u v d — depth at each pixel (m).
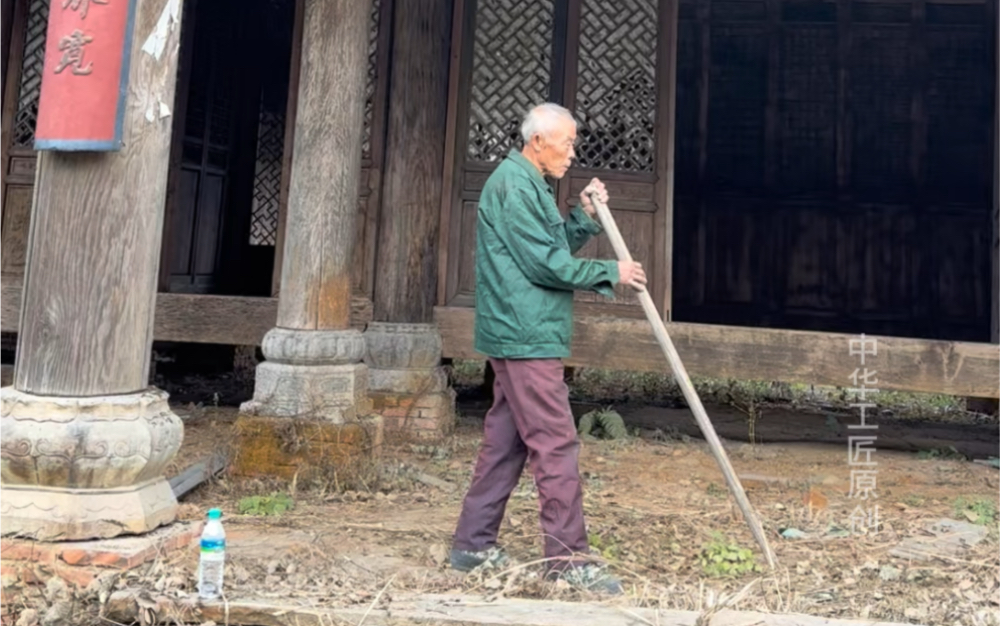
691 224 9.96
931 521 3.27
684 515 3.32
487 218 2.45
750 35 9.56
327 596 2.14
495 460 2.52
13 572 2.13
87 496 2.20
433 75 5.04
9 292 5.46
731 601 2.13
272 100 9.00
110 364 2.27
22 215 5.54
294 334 3.81
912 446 5.36
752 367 4.94
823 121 9.58
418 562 2.59
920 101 9.25
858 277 9.59
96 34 2.25
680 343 5.00
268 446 3.68
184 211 7.07
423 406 4.82
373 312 5.13
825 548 2.89
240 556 2.51
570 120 2.47
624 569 2.41
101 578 2.10
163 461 2.37
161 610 2.01
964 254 9.26
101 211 2.28
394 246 4.96
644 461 4.60
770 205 9.80
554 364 2.37
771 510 3.49
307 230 3.88
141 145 2.35
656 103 5.59
